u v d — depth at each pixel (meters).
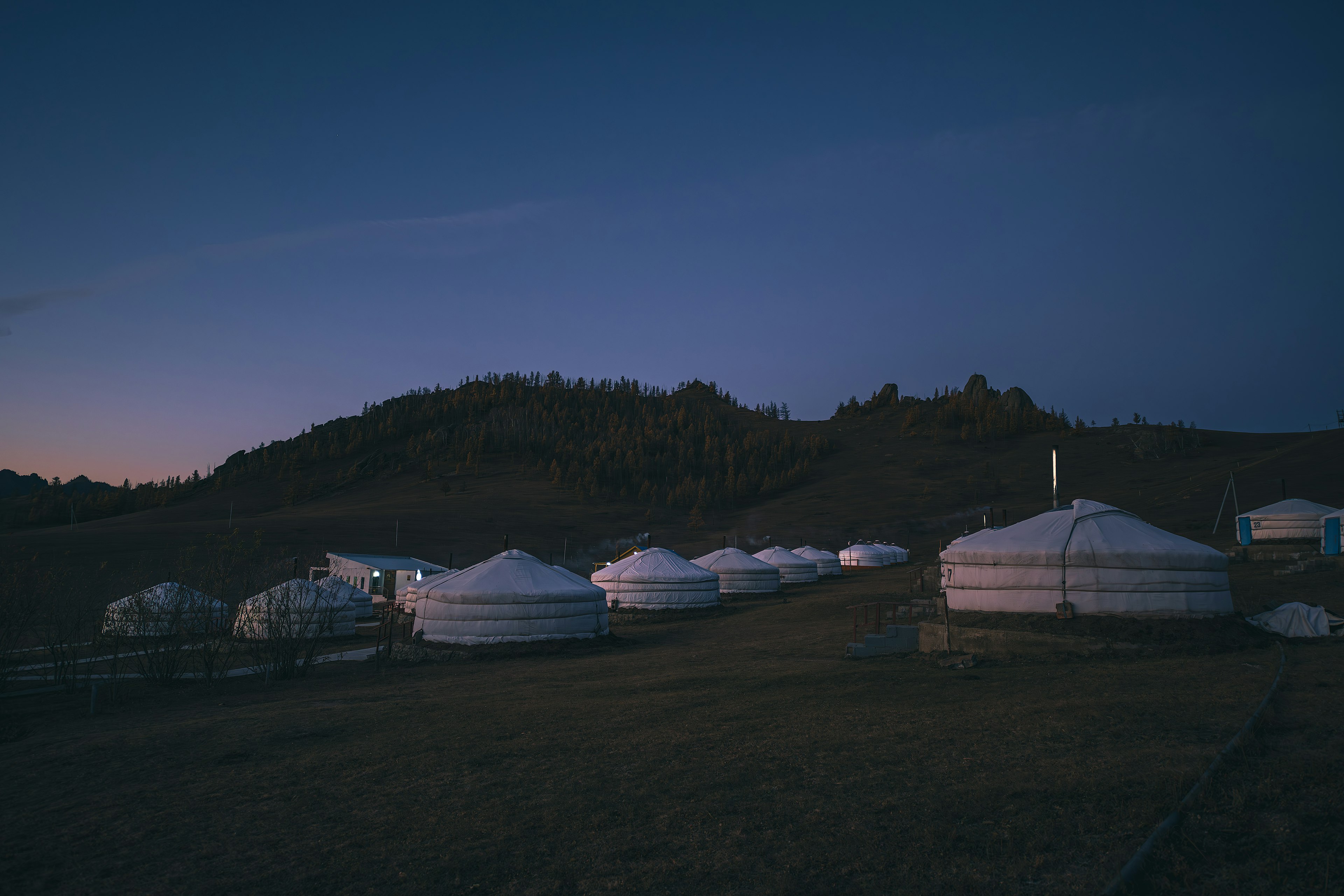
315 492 132.75
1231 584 17.81
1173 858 3.73
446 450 154.25
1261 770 4.90
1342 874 3.48
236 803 6.52
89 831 5.96
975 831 4.48
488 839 5.20
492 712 10.26
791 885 4.02
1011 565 13.32
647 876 4.34
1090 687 8.86
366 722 9.98
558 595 19.27
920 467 130.25
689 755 7.07
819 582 41.28
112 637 16.05
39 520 122.62
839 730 7.64
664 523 103.88
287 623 17.02
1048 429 149.50
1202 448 113.06
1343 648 10.56
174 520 115.94
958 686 9.95
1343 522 25.47
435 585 20.02
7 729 11.20
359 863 4.93
